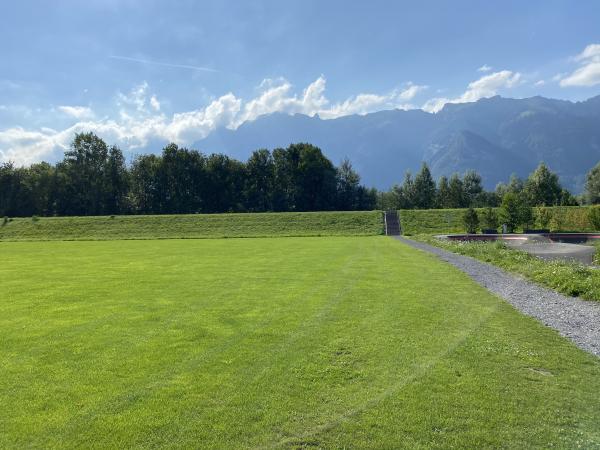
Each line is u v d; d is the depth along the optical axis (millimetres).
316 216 61406
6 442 5496
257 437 5570
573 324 10539
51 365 8055
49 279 18359
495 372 7508
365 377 7344
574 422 5863
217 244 39812
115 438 5570
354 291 14703
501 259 22078
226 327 10438
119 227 58844
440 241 36562
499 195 103125
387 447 5324
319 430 5715
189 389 6953
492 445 5348
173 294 14625
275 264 22766
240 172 100375
